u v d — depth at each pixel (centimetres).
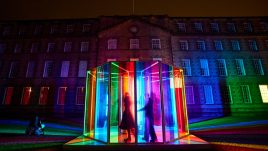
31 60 2834
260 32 2859
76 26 3023
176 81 915
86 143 625
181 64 2747
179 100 896
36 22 3033
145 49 2766
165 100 873
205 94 2623
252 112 2503
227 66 2728
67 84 2688
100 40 2828
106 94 863
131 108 691
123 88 969
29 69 2819
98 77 862
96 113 812
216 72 2697
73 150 582
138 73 955
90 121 867
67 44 2930
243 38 2852
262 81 2648
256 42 2841
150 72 928
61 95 2669
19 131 1239
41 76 2742
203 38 2877
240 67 2761
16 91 2680
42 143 725
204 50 2806
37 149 616
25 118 2347
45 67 2816
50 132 1148
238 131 1178
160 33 2848
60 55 2841
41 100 2656
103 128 809
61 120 2031
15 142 749
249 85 2638
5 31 3000
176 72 909
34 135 1005
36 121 1060
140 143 602
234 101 2553
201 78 2666
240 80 2652
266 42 2833
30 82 2712
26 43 2928
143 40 2817
